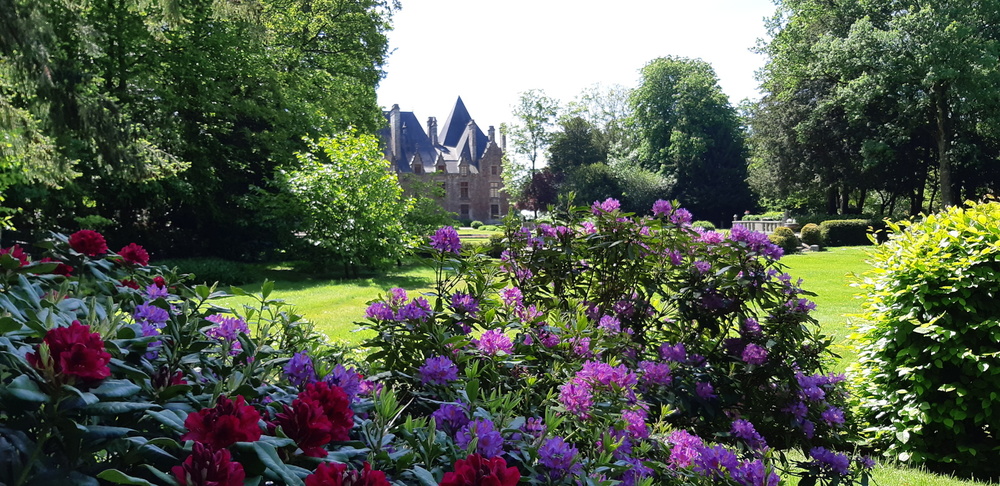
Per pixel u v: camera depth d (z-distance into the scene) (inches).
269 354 86.4
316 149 831.7
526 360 118.6
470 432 72.0
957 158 1338.6
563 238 163.5
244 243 911.7
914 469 189.8
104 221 664.4
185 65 819.4
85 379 53.3
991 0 1183.6
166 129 754.8
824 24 1441.9
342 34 1126.4
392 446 70.4
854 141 1403.8
